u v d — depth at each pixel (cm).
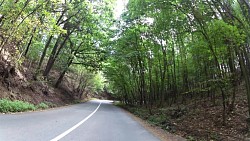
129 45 3331
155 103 3609
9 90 2034
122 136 1056
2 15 1750
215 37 1387
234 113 1523
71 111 2212
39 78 3027
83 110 2545
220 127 1399
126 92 5750
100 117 1900
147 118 2373
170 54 2975
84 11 3003
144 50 3128
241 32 1253
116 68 4622
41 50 3334
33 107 1853
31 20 1903
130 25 2930
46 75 3353
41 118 1320
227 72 1850
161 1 1645
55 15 2227
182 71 2789
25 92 2369
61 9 2381
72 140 793
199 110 1983
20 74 2527
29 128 915
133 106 4584
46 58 4628
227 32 1252
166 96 3503
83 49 3953
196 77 2528
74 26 3309
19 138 712
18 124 979
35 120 1190
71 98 4344
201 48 1636
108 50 3828
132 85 4931
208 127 1462
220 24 1252
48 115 1559
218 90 2402
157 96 3541
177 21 1944
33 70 3216
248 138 1124
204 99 2380
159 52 2966
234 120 1421
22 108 1648
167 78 3272
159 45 2812
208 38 1452
